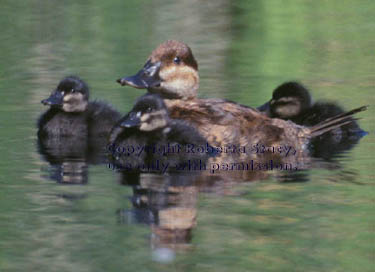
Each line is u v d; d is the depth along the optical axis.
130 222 9.47
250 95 17.61
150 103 13.58
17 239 8.94
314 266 8.12
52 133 15.09
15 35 25.95
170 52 14.83
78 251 8.56
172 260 8.31
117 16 29.27
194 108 14.00
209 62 21.70
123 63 21.47
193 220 9.53
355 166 12.27
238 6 31.42
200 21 28.36
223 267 8.12
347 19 28.86
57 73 20.28
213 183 11.27
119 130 13.95
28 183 11.34
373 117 15.76
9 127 15.21
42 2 32.25
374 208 9.95
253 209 9.95
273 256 8.39
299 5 31.67
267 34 26.20
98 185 11.23
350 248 8.60
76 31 26.55
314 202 10.21
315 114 15.63
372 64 21.56
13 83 19.09
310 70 20.80
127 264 8.23
